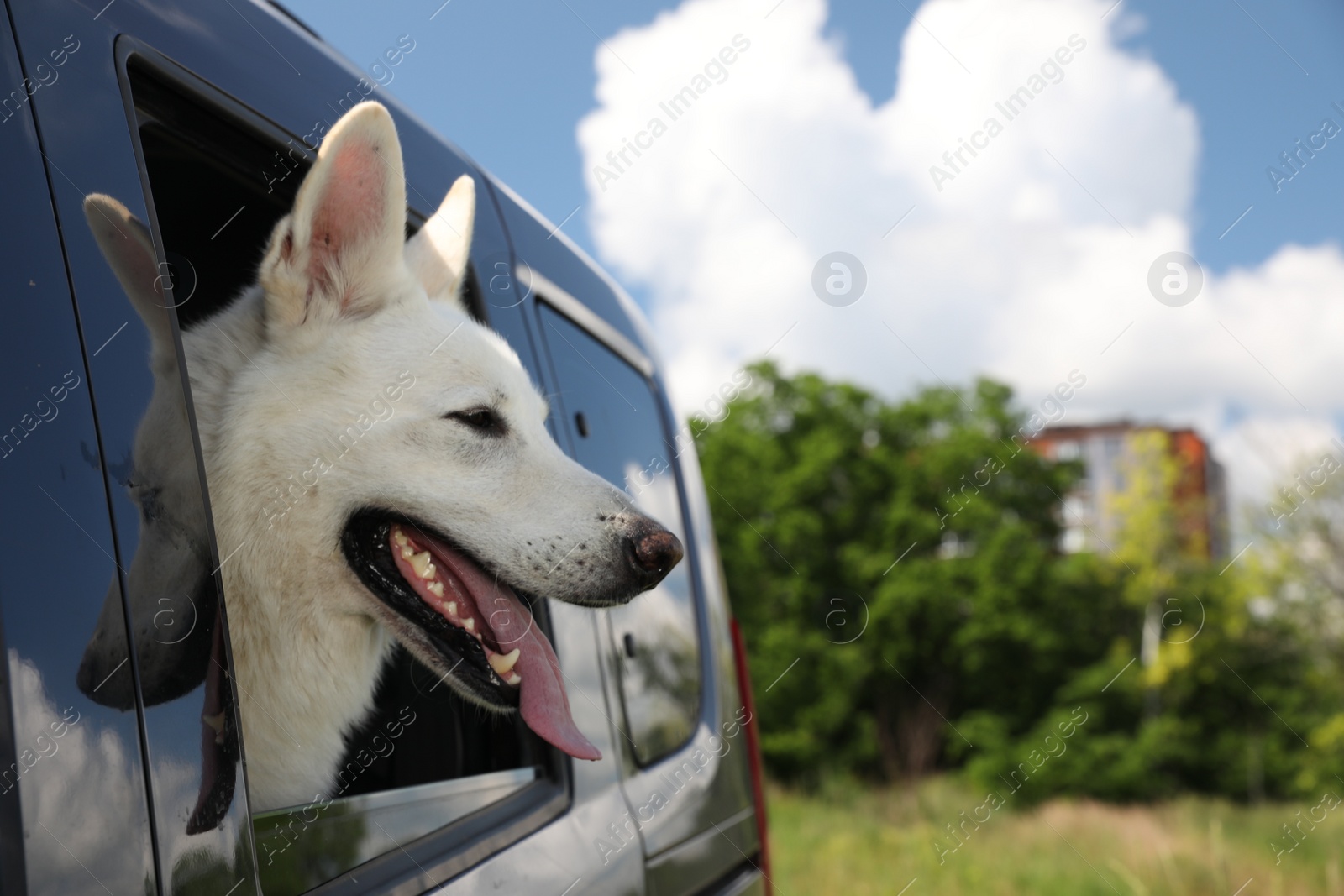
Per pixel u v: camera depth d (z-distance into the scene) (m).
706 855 2.15
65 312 0.91
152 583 0.93
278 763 1.64
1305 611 22.58
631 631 2.17
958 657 27.50
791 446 31.59
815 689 26.38
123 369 0.96
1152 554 26.78
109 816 0.81
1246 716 23.89
